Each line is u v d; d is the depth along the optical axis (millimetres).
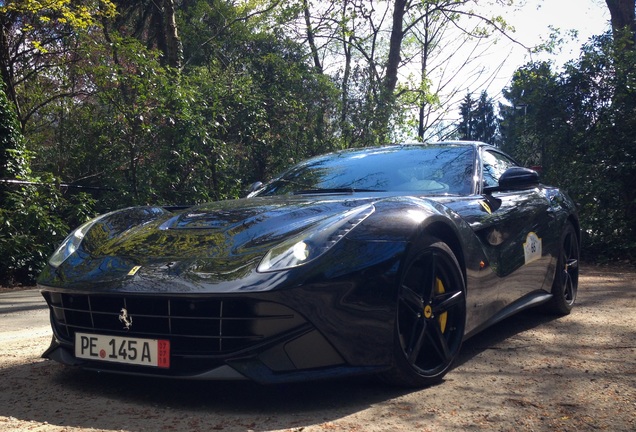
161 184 9680
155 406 2430
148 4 17000
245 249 2504
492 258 3346
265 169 11844
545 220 4168
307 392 2605
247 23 20125
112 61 11281
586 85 10680
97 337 2543
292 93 12977
